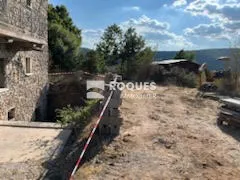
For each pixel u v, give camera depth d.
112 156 5.31
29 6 11.77
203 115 9.42
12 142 6.36
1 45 9.30
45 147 6.05
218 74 19.81
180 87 17.66
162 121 8.23
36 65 13.39
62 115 7.93
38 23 13.33
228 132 7.47
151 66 20.80
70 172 4.71
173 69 20.47
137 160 5.20
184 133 7.09
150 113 9.25
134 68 21.41
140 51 27.52
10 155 5.60
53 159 5.41
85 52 24.80
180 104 11.34
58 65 22.44
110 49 28.77
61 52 22.64
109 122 6.48
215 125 8.16
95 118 7.31
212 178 4.66
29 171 4.88
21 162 5.26
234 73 14.71
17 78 10.92
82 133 6.78
